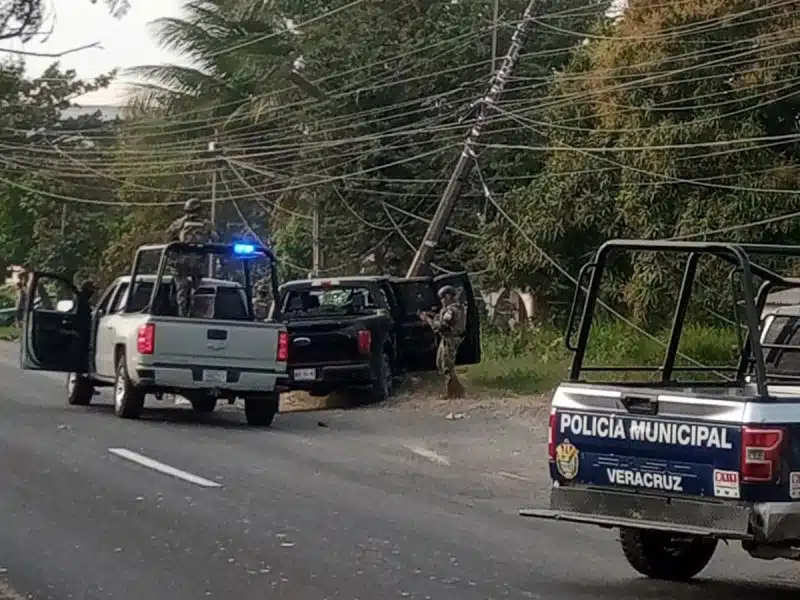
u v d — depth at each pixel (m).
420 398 22.39
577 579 9.52
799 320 10.89
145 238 42.34
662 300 26.45
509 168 34.34
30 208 46.62
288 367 21.47
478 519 11.93
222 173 39.72
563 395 8.91
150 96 38.72
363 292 23.59
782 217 25.50
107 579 8.90
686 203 26.81
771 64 26.41
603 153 28.20
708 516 8.23
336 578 9.15
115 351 18.89
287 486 13.23
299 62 36.66
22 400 21.23
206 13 36.78
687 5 27.38
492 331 33.19
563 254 29.61
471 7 36.28
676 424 8.36
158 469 13.85
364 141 35.44
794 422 8.19
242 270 22.83
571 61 32.25
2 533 10.32
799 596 9.26
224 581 8.94
